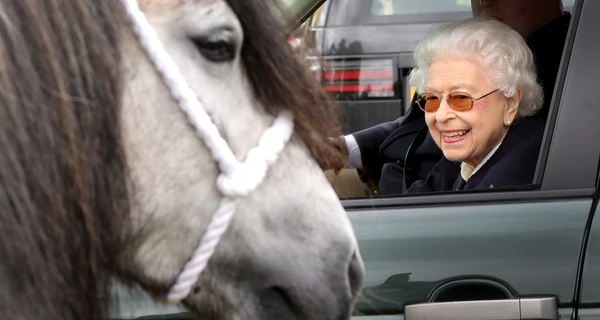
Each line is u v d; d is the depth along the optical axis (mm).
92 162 1491
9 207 1382
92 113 1491
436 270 2199
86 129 1486
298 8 2615
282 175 1680
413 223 2256
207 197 1627
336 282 1664
